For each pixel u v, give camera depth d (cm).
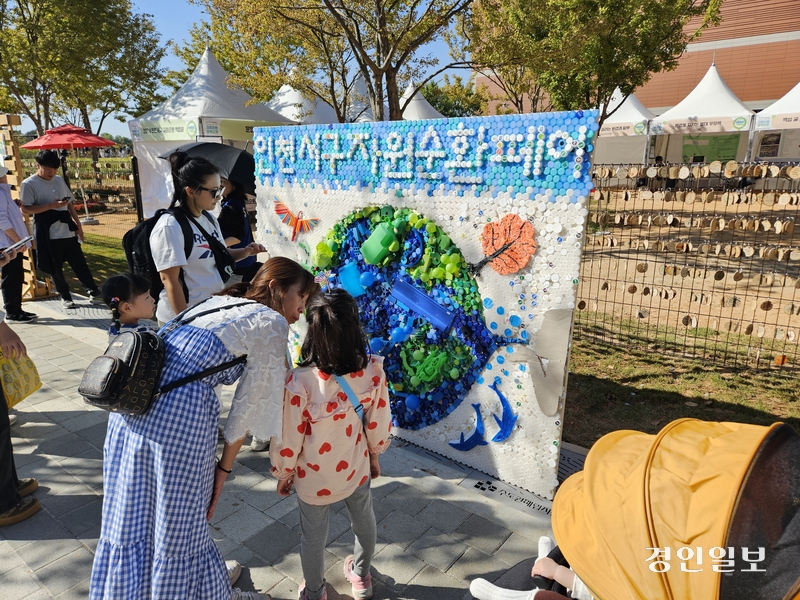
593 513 155
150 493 196
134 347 189
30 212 699
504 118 308
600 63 1229
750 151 1819
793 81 2458
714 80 1825
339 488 230
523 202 312
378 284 404
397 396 407
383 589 271
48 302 789
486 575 280
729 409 477
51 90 1844
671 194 473
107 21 1673
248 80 1216
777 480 130
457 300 355
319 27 1002
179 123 1302
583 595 188
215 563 210
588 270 955
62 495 348
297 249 457
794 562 118
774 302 756
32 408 461
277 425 210
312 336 216
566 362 317
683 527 136
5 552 297
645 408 483
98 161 1525
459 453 381
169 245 313
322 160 417
